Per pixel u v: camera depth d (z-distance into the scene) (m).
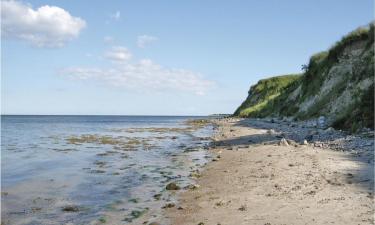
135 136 45.97
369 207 10.10
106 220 10.70
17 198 13.52
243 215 10.16
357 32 42.53
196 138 40.16
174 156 24.78
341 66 43.19
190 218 10.34
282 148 22.80
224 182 14.80
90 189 14.90
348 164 16.25
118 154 26.77
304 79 56.12
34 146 33.31
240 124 63.16
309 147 22.23
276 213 10.08
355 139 22.59
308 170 15.54
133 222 10.39
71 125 92.19
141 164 21.48
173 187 14.30
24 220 10.92
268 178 14.66
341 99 37.09
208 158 22.59
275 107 72.19
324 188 12.40
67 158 24.75
